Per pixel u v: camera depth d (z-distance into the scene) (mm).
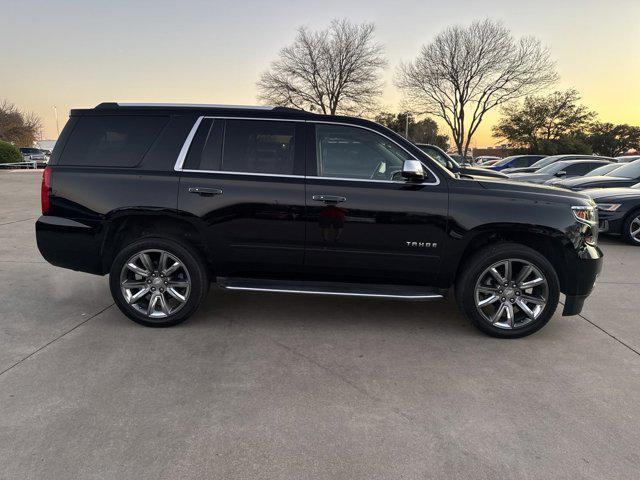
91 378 3367
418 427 2863
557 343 4121
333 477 2428
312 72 42344
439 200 4066
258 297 5254
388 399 3174
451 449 2662
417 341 4125
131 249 4180
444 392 3271
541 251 4320
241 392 3227
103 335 4121
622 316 4820
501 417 2979
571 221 4059
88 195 4191
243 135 4230
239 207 4125
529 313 4137
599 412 3047
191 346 3934
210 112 4266
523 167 19562
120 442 2668
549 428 2869
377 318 4680
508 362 3742
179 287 4301
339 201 4078
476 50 35531
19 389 3201
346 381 3404
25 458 2523
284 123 4230
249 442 2693
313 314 4754
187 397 3146
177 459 2539
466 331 4375
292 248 4184
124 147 4277
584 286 4145
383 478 2430
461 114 37438
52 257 4340
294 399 3154
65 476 2396
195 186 4133
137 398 3121
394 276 4230
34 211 11586
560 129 51094
